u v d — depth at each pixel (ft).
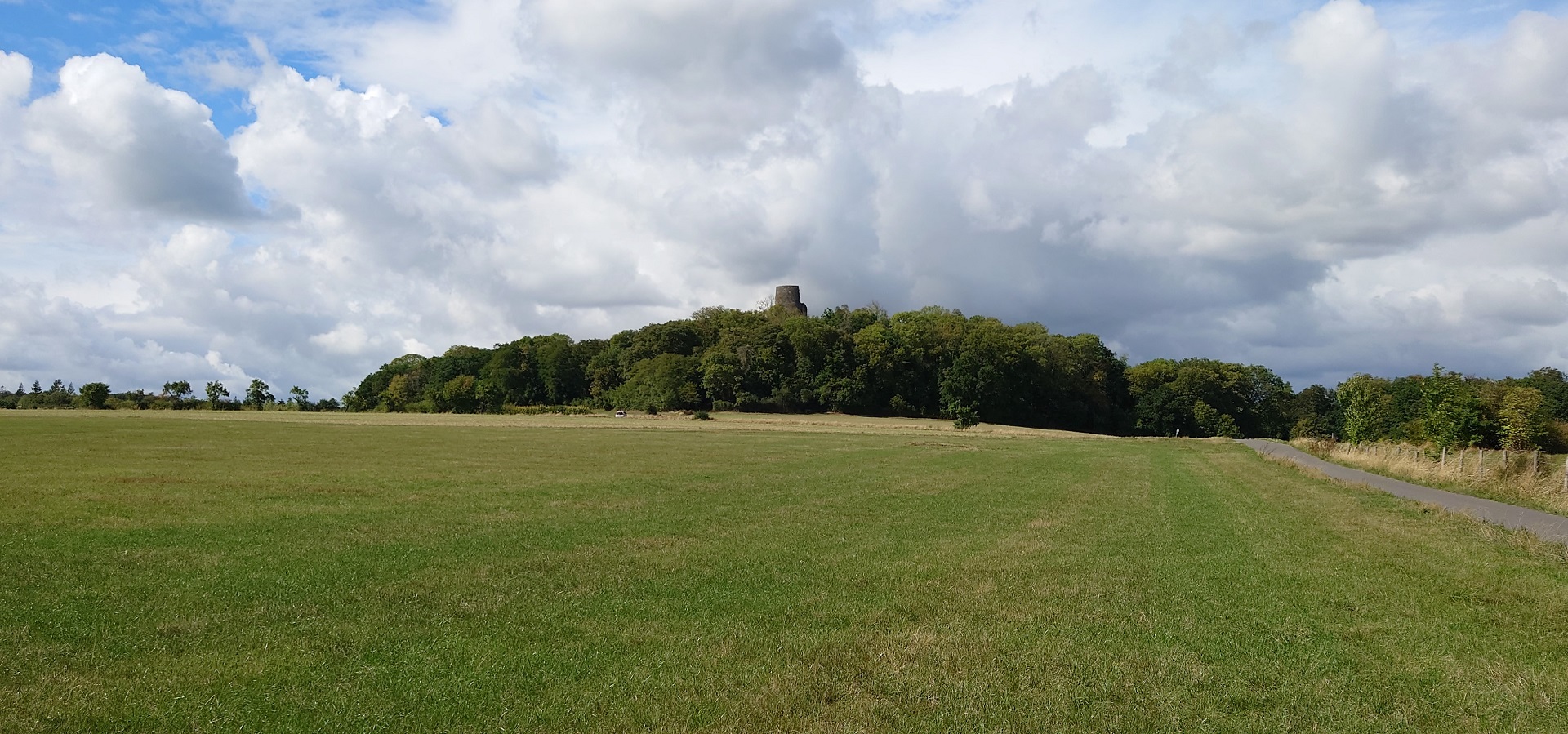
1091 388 477.77
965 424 318.86
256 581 42.47
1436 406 152.87
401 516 67.36
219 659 30.12
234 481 89.10
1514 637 35.24
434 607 38.11
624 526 64.13
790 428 286.25
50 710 25.12
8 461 104.73
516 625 35.29
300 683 27.86
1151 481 114.11
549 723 25.02
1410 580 46.42
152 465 105.09
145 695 26.58
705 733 24.49
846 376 436.35
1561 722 26.32
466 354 558.15
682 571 47.03
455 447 156.76
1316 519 73.05
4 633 32.48
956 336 457.68
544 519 66.90
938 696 27.53
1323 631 35.83
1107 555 53.83
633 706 26.35
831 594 41.83
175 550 50.44
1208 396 472.44
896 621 36.60
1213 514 76.43
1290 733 25.17
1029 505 82.38
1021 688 28.35
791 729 24.84
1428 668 31.04
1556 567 50.03
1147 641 34.04
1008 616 37.73
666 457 141.49
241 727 24.38
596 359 500.33
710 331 538.06
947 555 53.16
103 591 39.60
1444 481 106.93
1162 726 25.52
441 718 25.23
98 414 275.18
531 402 504.43
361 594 40.37
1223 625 36.63
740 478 105.40
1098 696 27.73
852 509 77.10
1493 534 62.75
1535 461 102.12
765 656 31.35
